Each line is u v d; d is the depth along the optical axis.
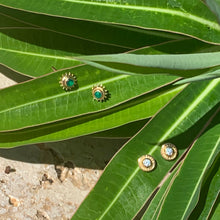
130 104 0.46
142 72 0.39
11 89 0.44
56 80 0.45
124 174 0.43
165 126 0.44
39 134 0.45
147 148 0.44
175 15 0.45
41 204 0.46
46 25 0.47
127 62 0.38
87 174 0.48
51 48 0.48
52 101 0.45
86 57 0.37
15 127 0.44
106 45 0.48
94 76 0.45
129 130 0.47
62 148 0.48
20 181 0.46
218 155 0.43
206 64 0.40
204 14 0.45
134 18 0.45
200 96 0.44
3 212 0.45
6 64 0.48
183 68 0.39
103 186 0.43
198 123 0.44
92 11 0.45
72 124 0.45
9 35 0.48
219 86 0.45
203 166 0.42
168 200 0.42
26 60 0.48
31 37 0.48
